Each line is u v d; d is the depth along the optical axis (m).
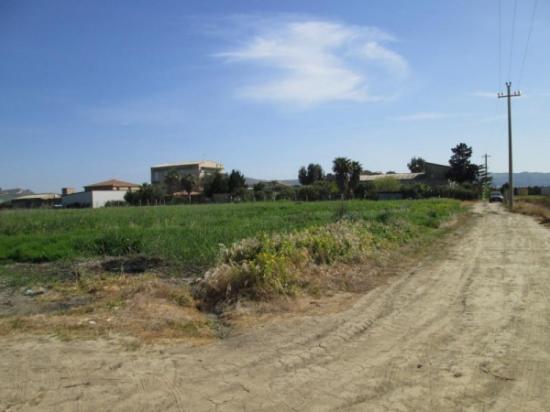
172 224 25.62
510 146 48.41
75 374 5.52
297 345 6.65
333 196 80.62
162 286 9.62
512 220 32.69
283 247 11.17
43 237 19.47
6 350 6.31
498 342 6.69
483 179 97.25
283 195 84.56
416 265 13.90
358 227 17.39
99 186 124.88
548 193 91.69
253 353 6.32
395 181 86.44
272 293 9.05
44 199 107.50
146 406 4.75
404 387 5.18
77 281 11.40
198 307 8.92
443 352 6.30
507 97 48.66
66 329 7.23
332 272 11.50
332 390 5.13
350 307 8.80
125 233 18.20
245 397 4.96
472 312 8.37
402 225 21.34
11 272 13.02
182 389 5.15
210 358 6.13
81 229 24.36
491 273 12.27
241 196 86.56
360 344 6.68
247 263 9.70
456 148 98.31
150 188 87.81
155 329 7.27
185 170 132.12
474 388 5.14
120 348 6.43
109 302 8.89
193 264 13.38
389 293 10.02
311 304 9.00
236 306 8.52
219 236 16.84
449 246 18.44
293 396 4.99
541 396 4.94
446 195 79.62
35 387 5.16
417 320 7.91
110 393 5.03
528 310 8.45
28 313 8.71
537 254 15.59
